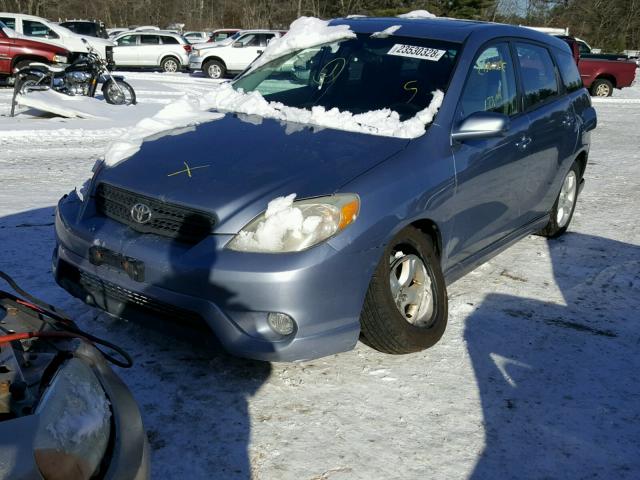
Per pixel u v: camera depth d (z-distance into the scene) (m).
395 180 3.29
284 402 3.12
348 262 3.01
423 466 2.74
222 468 2.64
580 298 4.60
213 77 23.80
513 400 3.26
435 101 3.86
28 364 1.95
